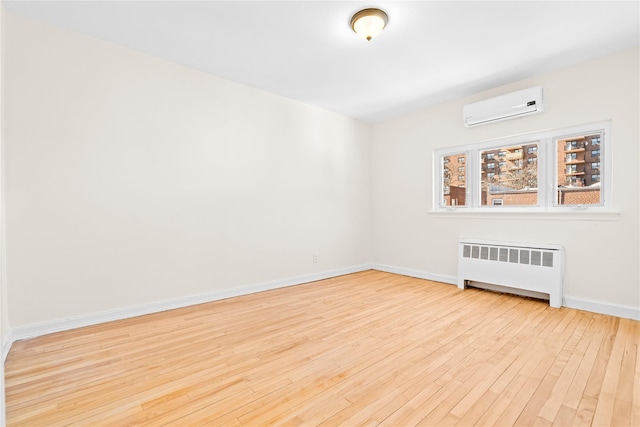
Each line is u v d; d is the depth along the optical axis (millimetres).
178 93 2977
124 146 2668
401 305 3027
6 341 2029
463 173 3885
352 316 2715
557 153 3123
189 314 2781
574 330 2361
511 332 2334
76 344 2139
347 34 2459
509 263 3246
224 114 3297
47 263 2322
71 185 2420
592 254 2828
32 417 1389
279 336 2287
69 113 2406
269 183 3684
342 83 3412
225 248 3311
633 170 2621
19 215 2207
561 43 2568
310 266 4117
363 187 4824
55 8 2139
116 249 2633
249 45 2633
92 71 2510
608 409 1422
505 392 1567
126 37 2523
